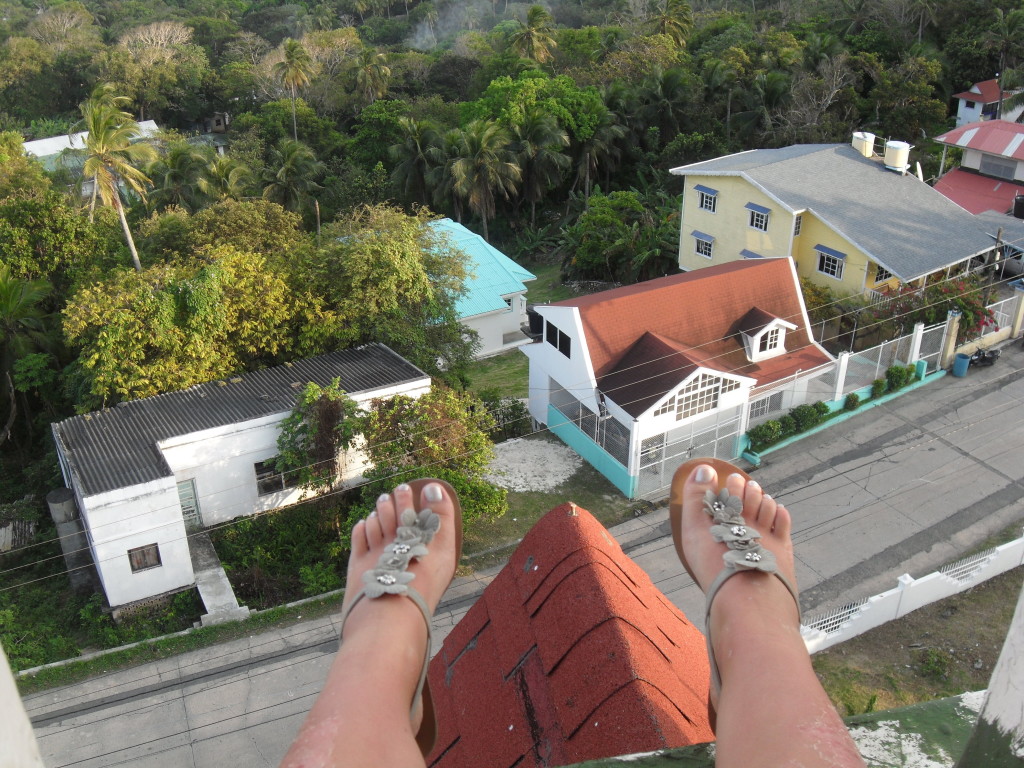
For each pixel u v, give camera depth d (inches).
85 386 925.8
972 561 781.9
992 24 2041.1
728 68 1968.5
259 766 629.9
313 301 971.3
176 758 640.4
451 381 1031.6
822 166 1314.0
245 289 935.0
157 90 2716.5
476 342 1125.7
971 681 678.5
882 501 903.1
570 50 2527.1
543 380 1024.9
